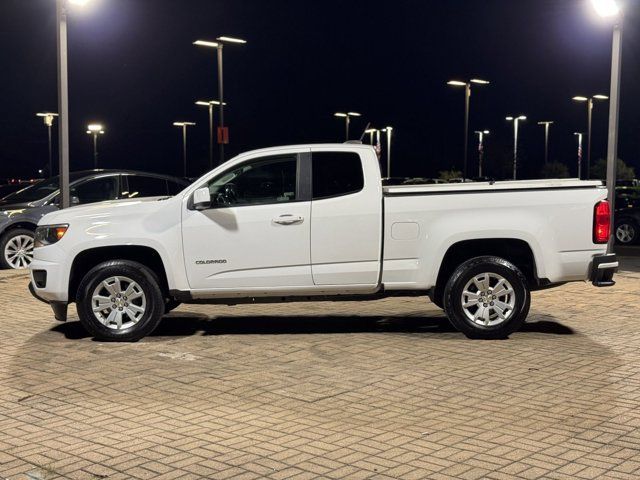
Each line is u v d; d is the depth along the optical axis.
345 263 8.38
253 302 8.59
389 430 5.47
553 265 8.34
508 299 8.45
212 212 8.38
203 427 5.58
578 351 7.85
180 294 8.41
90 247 8.39
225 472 4.71
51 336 8.79
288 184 8.43
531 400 6.16
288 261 8.37
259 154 8.49
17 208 14.94
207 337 8.66
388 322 9.48
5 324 9.52
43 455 5.04
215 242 8.37
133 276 8.40
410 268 8.38
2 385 6.74
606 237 8.41
